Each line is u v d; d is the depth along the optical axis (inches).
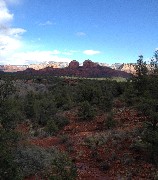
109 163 647.1
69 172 439.8
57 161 453.7
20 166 573.9
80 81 3521.2
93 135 837.8
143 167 607.2
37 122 1138.7
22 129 1000.9
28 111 1194.6
